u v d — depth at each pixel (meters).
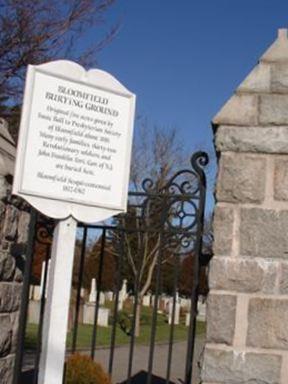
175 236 5.20
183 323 27.72
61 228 4.36
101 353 15.35
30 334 15.52
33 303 20.08
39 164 4.29
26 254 5.21
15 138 9.98
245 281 4.46
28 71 4.34
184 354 17.98
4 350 5.95
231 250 4.52
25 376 8.08
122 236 5.43
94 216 4.41
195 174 5.23
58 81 4.40
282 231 4.48
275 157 4.60
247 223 4.53
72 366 6.90
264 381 4.34
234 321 4.43
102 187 4.45
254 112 4.66
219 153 4.68
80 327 20.89
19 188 4.22
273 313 4.40
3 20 9.95
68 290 4.33
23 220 6.20
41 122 4.33
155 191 5.43
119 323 22.59
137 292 5.75
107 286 27.50
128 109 4.59
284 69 4.72
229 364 4.38
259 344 4.39
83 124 4.44
